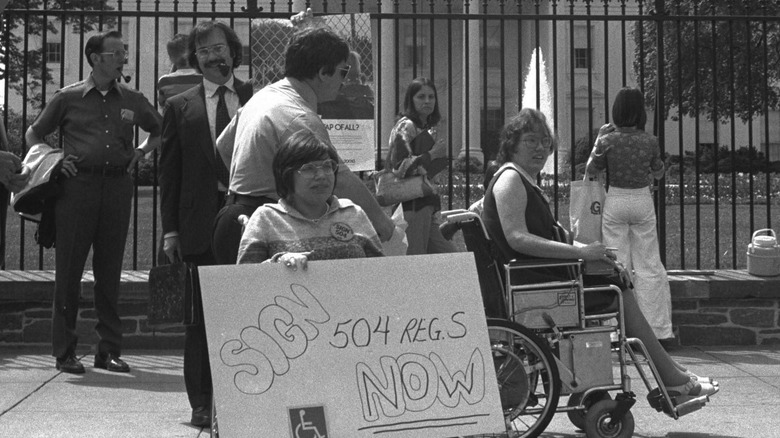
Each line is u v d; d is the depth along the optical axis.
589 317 5.01
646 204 7.76
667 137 35.75
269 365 3.46
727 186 22.41
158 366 7.26
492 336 4.78
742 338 8.23
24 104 8.13
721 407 6.02
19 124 19.61
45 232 6.94
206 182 5.71
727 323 8.22
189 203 5.71
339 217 3.96
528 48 30.02
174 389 6.48
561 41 29.66
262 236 3.88
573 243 5.38
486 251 5.14
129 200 7.02
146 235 14.50
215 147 5.72
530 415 5.18
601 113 30.77
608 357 4.97
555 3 8.48
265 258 3.88
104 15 7.99
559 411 4.95
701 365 7.35
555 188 8.01
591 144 8.28
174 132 5.74
